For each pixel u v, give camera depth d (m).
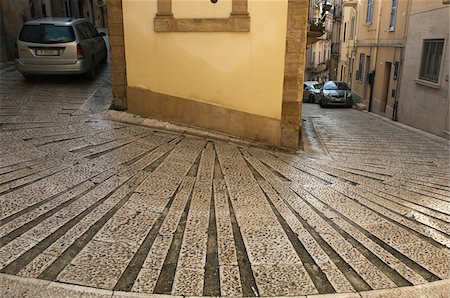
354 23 22.69
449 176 6.19
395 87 14.48
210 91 7.26
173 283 2.70
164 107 7.52
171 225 3.54
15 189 4.02
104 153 5.46
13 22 11.61
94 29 10.94
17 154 5.01
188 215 3.79
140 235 3.32
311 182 5.21
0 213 3.51
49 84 9.23
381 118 14.98
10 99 7.84
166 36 7.16
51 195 3.96
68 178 4.43
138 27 7.24
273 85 7.02
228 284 2.72
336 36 32.47
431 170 6.57
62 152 5.29
